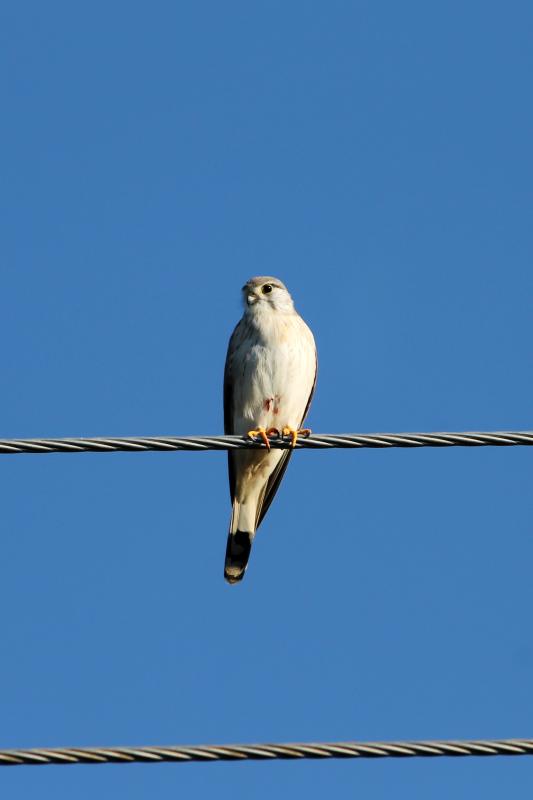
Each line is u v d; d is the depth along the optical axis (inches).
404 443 404.5
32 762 317.4
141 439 400.8
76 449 396.8
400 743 322.3
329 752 321.1
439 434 403.2
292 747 320.8
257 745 320.5
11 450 393.7
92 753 318.3
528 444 403.2
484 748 322.3
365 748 321.4
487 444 403.9
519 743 322.3
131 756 319.0
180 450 402.3
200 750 319.9
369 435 406.6
